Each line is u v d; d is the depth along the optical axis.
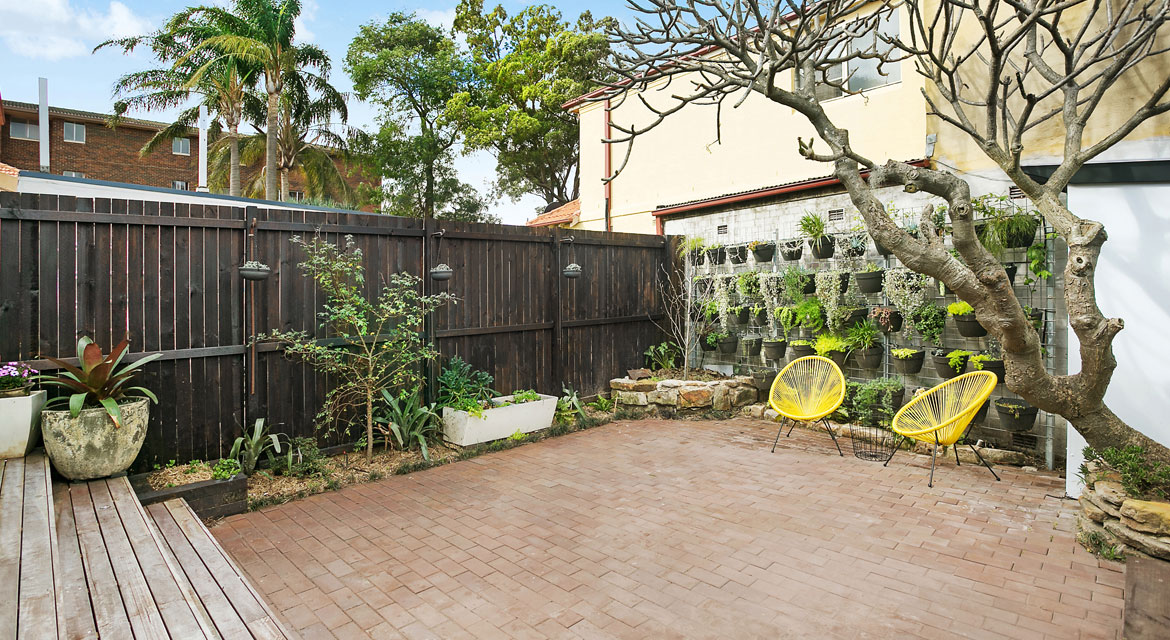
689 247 8.49
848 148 4.12
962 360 5.59
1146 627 2.59
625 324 8.01
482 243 6.47
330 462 5.18
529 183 23.30
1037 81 5.07
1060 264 5.21
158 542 2.94
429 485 4.84
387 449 5.59
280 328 5.05
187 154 22.92
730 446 6.02
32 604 2.08
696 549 3.62
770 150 8.34
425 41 23.20
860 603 2.97
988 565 3.38
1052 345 5.24
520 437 6.09
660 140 9.98
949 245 6.07
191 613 2.30
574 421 6.79
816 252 6.93
